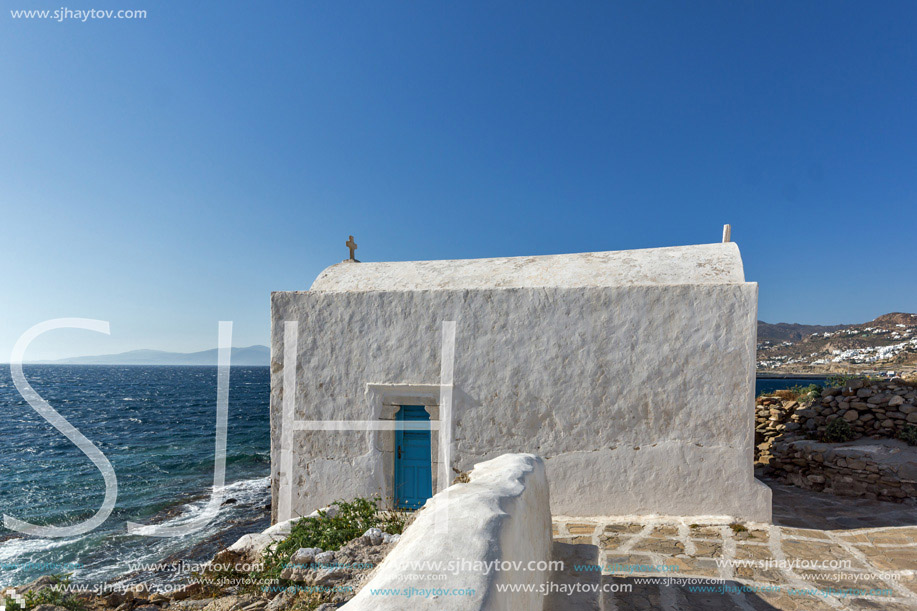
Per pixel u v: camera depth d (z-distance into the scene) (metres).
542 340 6.89
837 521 6.36
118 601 4.78
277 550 5.30
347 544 4.96
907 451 7.57
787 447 8.97
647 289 6.63
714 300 6.44
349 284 8.49
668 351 6.53
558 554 4.28
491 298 7.09
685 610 4.08
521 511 2.69
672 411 6.47
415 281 8.32
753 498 6.21
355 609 1.65
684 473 6.39
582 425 6.70
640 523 6.25
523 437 6.86
